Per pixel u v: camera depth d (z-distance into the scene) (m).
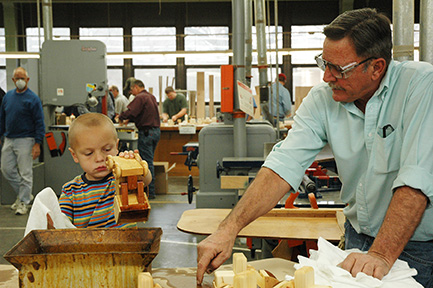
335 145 1.33
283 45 10.65
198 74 8.22
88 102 5.21
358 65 1.16
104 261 0.79
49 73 5.20
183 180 7.11
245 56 3.78
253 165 3.31
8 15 10.55
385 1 10.23
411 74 1.19
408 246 1.25
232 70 3.54
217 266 1.15
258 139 3.76
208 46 10.80
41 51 5.19
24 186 4.78
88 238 0.95
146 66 10.71
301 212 2.07
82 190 1.46
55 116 5.76
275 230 1.87
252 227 1.91
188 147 4.98
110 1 10.48
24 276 0.79
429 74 1.15
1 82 10.56
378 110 1.23
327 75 1.21
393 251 1.03
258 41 4.18
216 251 1.14
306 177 2.24
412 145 1.11
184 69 10.70
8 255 0.78
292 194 2.17
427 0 2.05
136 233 0.94
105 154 1.41
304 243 2.19
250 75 4.00
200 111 8.29
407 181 1.07
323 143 1.38
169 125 7.46
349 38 1.15
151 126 5.53
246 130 3.75
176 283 1.15
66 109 6.88
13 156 4.79
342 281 0.93
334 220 2.03
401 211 1.06
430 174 1.08
